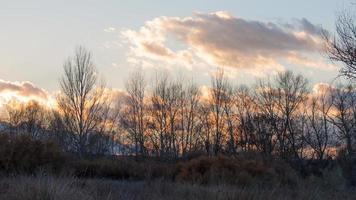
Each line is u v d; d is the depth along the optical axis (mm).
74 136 43250
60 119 47250
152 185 13359
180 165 22547
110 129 48875
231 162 21141
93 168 24562
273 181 18469
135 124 49781
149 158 38969
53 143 21531
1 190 10461
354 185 25812
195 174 19719
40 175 12203
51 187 9672
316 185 17359
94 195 10625
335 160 36438
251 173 20562
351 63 21734
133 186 15305
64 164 21109
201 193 11797
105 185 13250
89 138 44125
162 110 49938
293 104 50469
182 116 50719
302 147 47281
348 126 42625
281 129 50156
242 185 16000
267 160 24859
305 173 33750
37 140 21109
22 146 20172
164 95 50500
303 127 48969
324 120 46312
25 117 53281
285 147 48844
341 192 15102
